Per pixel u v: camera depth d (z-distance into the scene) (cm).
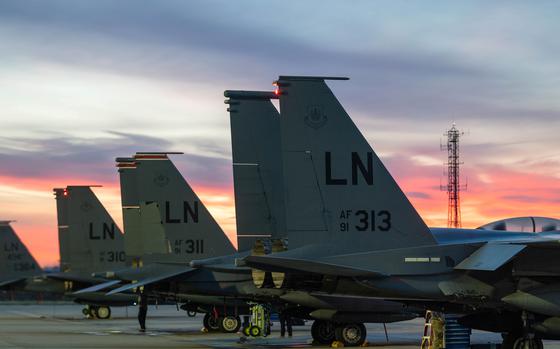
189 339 9156
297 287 6519
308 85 6488
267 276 6738
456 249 6462
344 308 7956
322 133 6475
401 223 6494
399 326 12294
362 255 6384
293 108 6450
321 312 8031
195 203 10375
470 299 6406
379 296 6431
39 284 15875
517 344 6650
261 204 8831
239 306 10288
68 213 14812
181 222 10331
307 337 9538
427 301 6738
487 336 10281
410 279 6375
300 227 6388
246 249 8769
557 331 6494
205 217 10356
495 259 6069
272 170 8856
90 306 15062
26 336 9588
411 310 8056
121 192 11350
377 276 6309
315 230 6400
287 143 6425
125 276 10238
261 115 8900
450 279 6412
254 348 7900
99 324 12788
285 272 6216
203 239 10325
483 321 6838
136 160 10388
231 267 8912
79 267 14712
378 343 8506
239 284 9606
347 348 7931
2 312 18725
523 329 6606
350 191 6456
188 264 10244
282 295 8600
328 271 6188
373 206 6475
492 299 6438
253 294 8806
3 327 11788
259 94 8906
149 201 10338
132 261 11244
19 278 18962
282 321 9512
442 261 6425
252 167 8838
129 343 8481
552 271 6369
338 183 6450
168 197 10356
